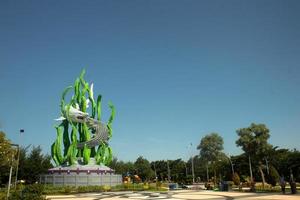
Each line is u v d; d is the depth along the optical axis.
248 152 90.38
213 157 121.69
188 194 52.41
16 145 43.88
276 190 55.09
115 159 144.50
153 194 53.38
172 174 149.62
